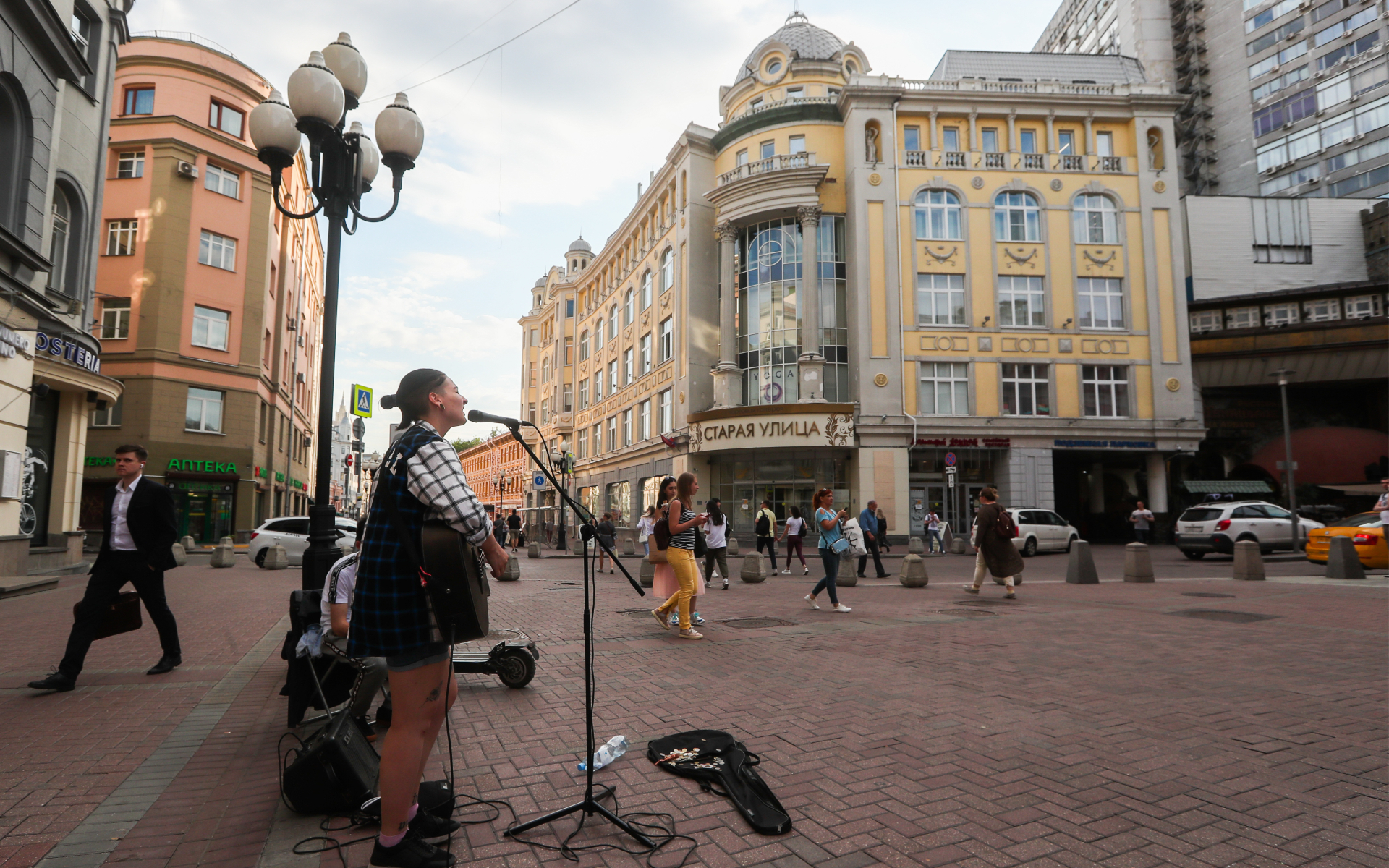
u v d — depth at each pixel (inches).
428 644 102.8
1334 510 1199.6
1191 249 1462.8
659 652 280.2
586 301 1967.3
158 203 1122.0
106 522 233.5
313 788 125.1
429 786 123.3
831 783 141.1
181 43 1165.7
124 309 1110.4
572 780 143.1
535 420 2455.7
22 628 341.4
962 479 1167.0
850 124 1184.2
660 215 1434.5
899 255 1153.4
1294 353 1259.8
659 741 159.6
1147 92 1207.6
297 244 1587.1
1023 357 1160.2
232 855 111.5
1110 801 131.7
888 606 422.0
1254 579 537.3
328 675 171.9
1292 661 252.7
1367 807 127.8
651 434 1416.1
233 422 1178.0
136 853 112.0
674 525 315.3
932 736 169.6
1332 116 1931.6
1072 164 1200.8
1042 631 321.7
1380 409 1315.2
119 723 184.1
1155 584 535.5
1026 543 919.0
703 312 1269.7
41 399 671.1
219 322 1180.5
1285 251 1466.5
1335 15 1936.5
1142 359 1176.2
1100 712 189.9
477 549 107.4
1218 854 111.2
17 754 159.0
